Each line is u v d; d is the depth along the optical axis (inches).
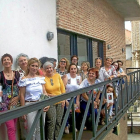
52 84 153.3
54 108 150.6
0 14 154.9
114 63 258.1
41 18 206.5
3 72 137.3
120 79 232.4
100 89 196.9
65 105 178.2
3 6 157.9
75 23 271.9
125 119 402.3
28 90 132.9
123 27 495.2
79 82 183.2
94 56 345.1
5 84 134.8
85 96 181.6
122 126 376.5
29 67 137.5
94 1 329.7
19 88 135.9
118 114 231.0
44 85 151.4
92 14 322.0
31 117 130.7
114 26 426.3
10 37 163.9
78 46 295.3
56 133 162.4
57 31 244.1
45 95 139.0
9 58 138.6
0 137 141.8
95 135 160.1
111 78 195.5
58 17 235.6
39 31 203.0
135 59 1042.7
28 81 133.6
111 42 407.2
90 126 196.9
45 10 213.6
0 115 75.4
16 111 82.9
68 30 257.0
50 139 151.8
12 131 134.5
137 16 486.6
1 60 140.6
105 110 188.1
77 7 277.3
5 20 159.5
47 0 217.3
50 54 221.3
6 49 159.3
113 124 207.9
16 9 171.9
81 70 209.6
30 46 188.9
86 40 320.8
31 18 191.2
